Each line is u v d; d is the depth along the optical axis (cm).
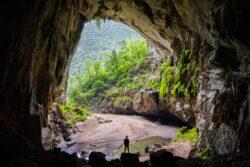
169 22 2978
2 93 1642
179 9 2548
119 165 1539
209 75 2533
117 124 4797
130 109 6212
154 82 5291
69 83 10162
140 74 6950
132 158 1619
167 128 4647
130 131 4400
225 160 1500
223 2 1631
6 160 1280
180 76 3459
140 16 3303
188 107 3409
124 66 8025
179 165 1543
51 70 2570
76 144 3628
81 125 4459
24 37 1742
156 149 3047
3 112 1653
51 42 2345
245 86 1892
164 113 4991
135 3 2998
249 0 1445
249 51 1667
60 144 3494
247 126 1764
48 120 3247
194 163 1537
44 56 2267
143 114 5747
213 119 2300
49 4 2027
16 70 1741
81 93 8362
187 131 3412
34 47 1945
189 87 3244
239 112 1919
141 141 3888
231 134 1966
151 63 6525
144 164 1616
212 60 2073
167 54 4312
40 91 2361
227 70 2073
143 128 4625
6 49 1577
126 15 3519
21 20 1644
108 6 3259
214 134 2295
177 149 2869
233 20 1609
